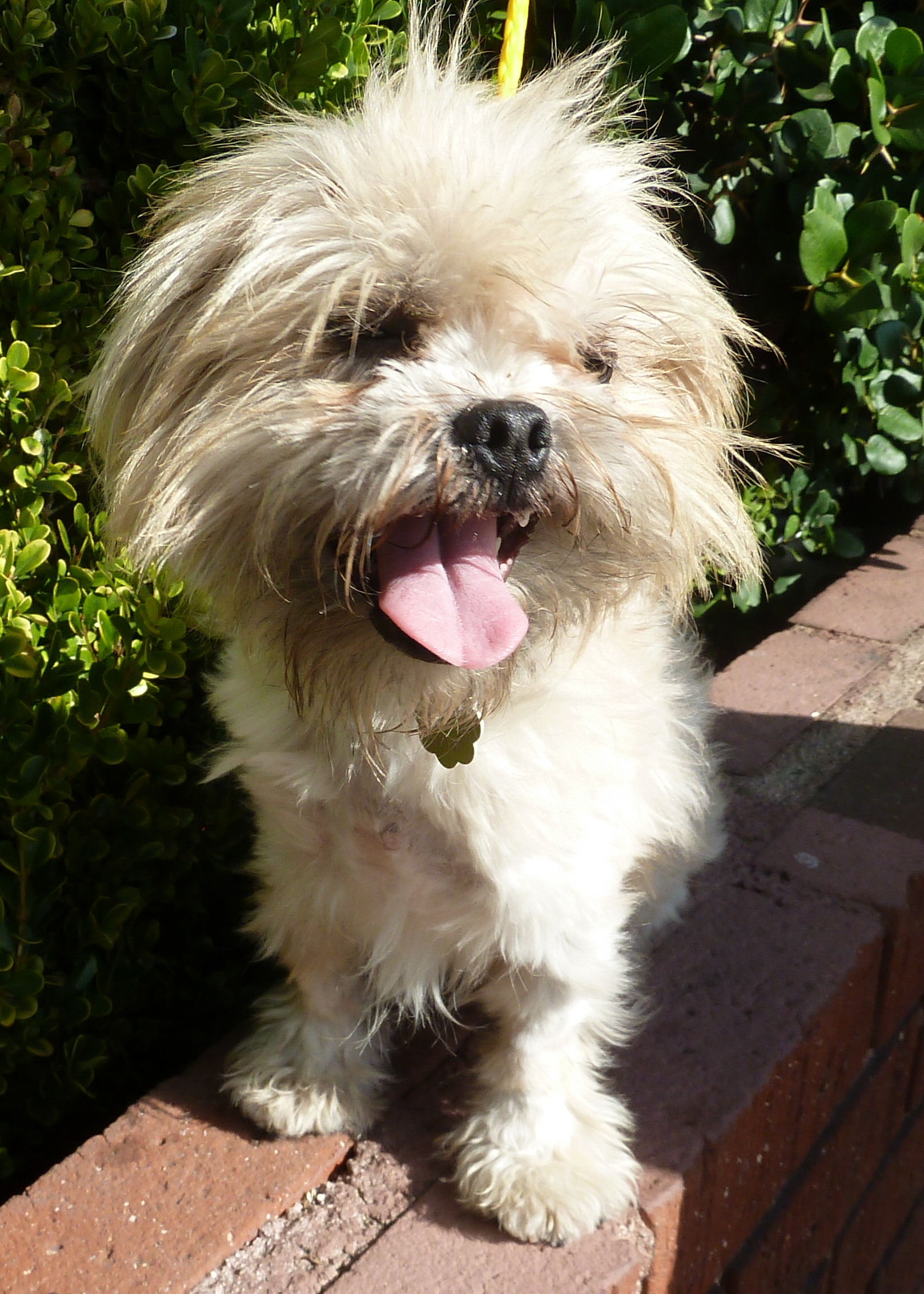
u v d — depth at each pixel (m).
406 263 0.52
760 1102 0.60
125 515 0.56
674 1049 0.62
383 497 0.50
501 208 0.52
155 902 0.69
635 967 0.64
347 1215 0.57
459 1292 0.54
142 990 0.68
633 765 0.59
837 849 0.71
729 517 0.60
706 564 0.62
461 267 0.52
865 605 0.94
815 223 0.85
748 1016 0.63
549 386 0.53
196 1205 0.57
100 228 0.72
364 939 0.60
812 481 1.03
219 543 0.54
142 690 0.63
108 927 0.64
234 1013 0.72
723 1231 0.61
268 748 0.57
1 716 0.60
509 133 0.54
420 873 0.57
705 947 0.66
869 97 0.86
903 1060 0.74
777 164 0.88
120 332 0.57
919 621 0.91
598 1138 0.58
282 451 0.52
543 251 0.53
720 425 0.61
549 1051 0.59
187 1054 0.71
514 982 0.59
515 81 0.60
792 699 0.83
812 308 0.95
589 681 0.58
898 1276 0.81
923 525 1.10
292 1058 0.61
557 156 0.55
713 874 0.70
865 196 0.89
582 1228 0.56
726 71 0.89
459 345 0.53
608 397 0.55
